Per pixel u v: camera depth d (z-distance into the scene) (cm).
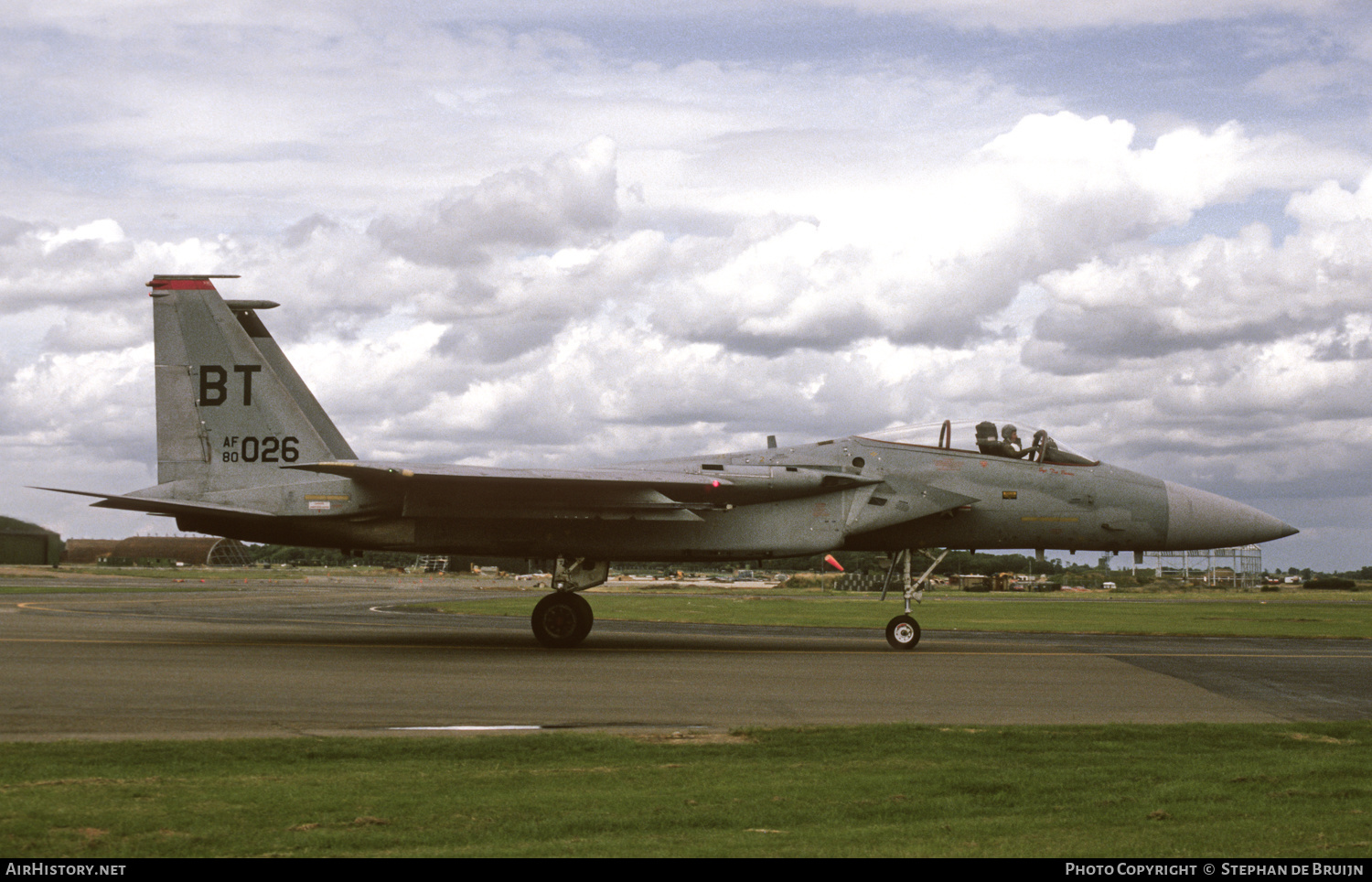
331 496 1753
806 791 677
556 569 1780
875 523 1772
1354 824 605
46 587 4741
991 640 2031
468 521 1762
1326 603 5022
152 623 2217
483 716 1003
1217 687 1284
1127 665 1520
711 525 1773
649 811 618
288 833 559
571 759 783
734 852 534
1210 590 9431
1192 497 1834
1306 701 1177
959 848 548
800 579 11950
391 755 788
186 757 768
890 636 1803
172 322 1823
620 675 1312
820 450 1844
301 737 867
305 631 2020
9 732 886
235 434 1803
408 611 2983
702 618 2731
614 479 1662
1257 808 645
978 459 1823
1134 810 638
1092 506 1806
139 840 541
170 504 1705
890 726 939
